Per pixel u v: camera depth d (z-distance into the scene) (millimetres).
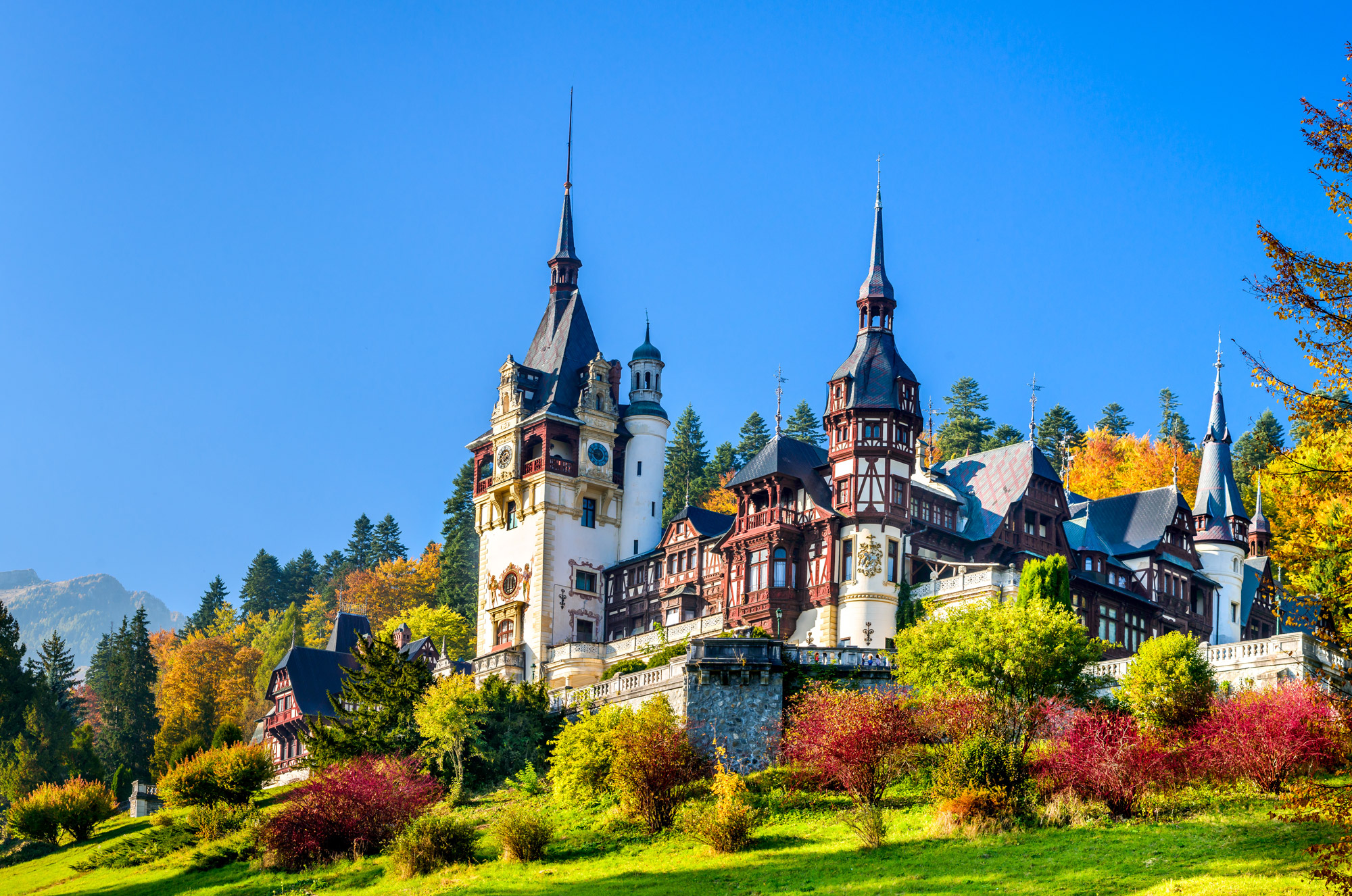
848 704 44469
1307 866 29188
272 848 50938
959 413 119438
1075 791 38125
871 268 72250
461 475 120500
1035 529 71250
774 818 42188
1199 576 76625
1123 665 47906
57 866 66438
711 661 49188
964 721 43219
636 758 44594
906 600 65500
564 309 92562
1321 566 25297
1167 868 31234
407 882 43219
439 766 55438
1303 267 23453
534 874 40656
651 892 36312
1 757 90438
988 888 31875
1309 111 23906
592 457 85562
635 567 82562
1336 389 23734
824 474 71750
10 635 97312
